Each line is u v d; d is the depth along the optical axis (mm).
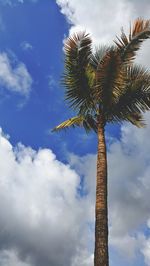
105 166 16234
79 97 18562
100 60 18547
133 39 18547
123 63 18500
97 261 13484
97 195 15188
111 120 18625
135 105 18562
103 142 17266
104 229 14188
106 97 17797
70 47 18266
